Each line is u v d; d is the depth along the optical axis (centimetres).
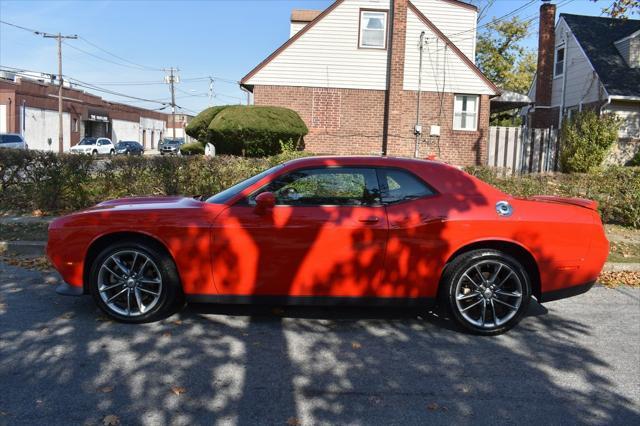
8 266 713
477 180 508
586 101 2359
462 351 458
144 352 438
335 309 559
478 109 2080
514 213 487
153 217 488
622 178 1040
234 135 1759
